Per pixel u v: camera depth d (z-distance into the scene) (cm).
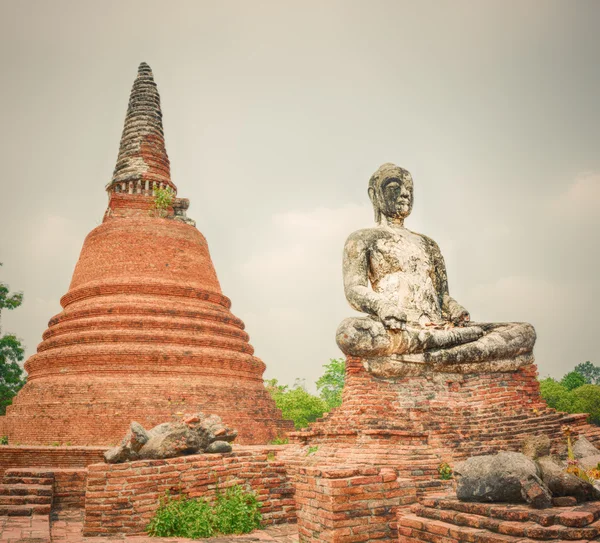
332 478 797
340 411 1288
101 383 2128
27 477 1243
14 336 3516
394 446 1121
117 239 2567
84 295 2483
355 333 1284
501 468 668
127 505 1003
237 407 2281
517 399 1312
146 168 2867
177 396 2150
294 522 1120
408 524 686
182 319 2400
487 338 1357
